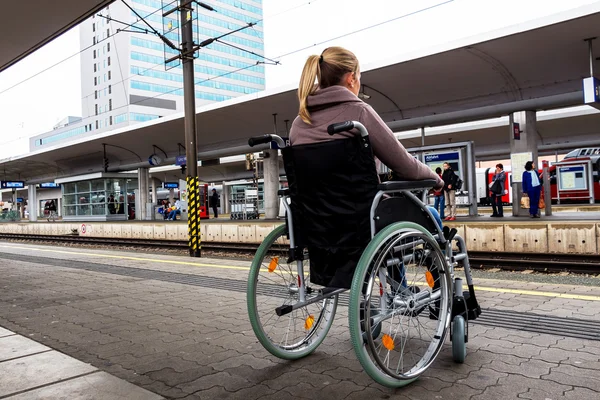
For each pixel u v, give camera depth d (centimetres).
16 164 4034
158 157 3050
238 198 2988
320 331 344
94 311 504
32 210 4631
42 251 1310
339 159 267
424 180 299
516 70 1579
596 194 2455
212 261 945
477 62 1557
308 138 280
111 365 326
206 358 336
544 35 1341
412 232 273
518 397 248
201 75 10331
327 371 301
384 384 256
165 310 499
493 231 1013
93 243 1997
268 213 2656
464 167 1752
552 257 912
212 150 2872
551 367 291
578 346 331
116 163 3575
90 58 10175
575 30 1299
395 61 1587
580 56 1445
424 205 306
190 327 423
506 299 488
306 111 280
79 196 3359
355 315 246
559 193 2553
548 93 1638
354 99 271
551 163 2594
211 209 4841
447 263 299
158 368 318
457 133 3038
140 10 9469
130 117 9331
